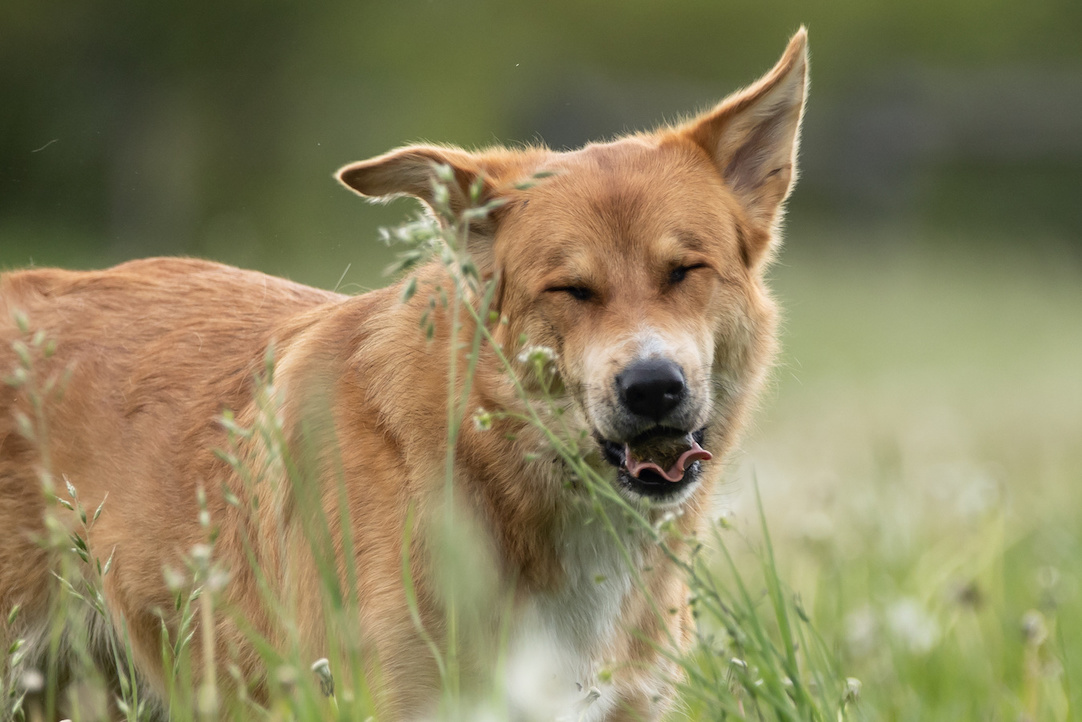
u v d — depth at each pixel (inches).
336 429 353.4
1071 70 2741.1
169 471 385.1
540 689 336.5
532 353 293.0
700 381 344.2
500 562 352.2
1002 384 1116.5
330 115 2096.5
